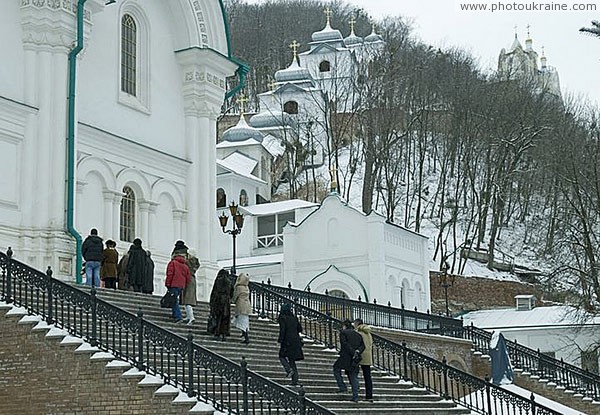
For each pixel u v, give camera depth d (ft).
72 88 88.63
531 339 159.53
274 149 285.02
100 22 97.19
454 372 83.61
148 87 103.86
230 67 113.39
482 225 244.42
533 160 268.00
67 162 87.35
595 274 155.02
